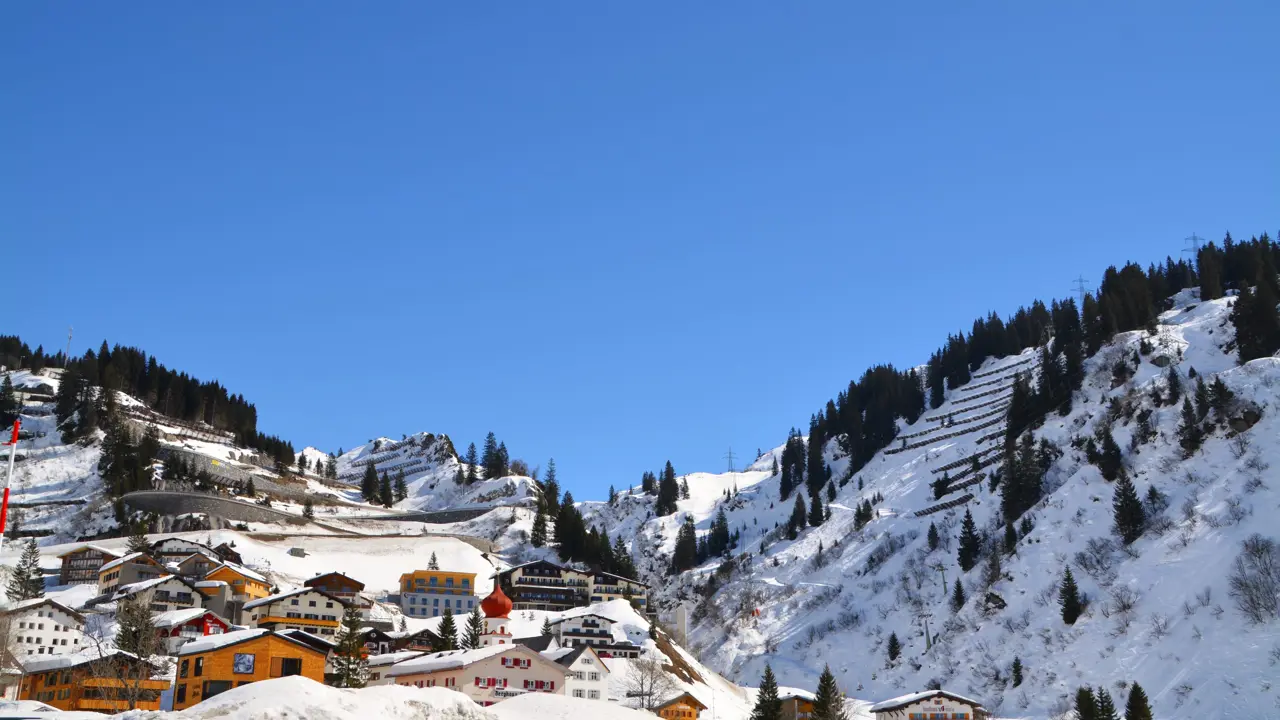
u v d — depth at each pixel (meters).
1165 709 147.62
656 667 170.50
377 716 67.88
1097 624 179.88
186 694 96.06
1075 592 187.12
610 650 184.62
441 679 115.56
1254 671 143.38
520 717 83.50
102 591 178.75
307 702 65.62
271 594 189.38
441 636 158.25
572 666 142.00
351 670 110.19
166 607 164.12
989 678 185.38
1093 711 137.62
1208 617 162.25
